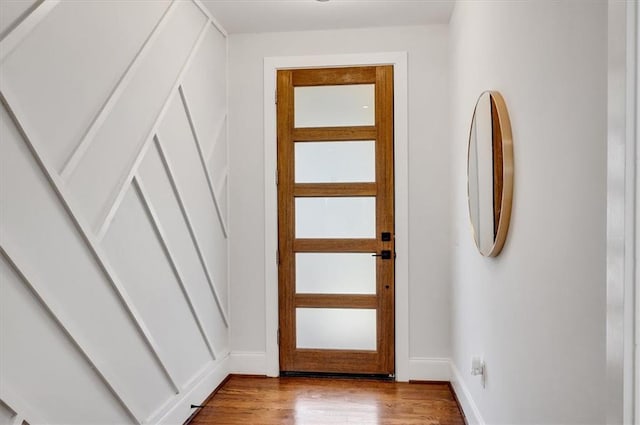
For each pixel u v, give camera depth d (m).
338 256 3.27
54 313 1.47
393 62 3.18
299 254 3.29
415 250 3.18
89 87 1.67
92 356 1.66
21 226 1.35
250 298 3.29
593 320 0.96
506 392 1.67
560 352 1.15
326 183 3.27
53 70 1.48
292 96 3.29
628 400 0.66
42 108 1.43
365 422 2.49
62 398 1.52
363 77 3.23
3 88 1.28
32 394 1.39
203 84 2.80
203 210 2.78
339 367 3.25
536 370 1.34
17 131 1.34
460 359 2.69
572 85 1.07
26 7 1.37
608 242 0.71
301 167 3.29
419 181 3.17
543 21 1.27
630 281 0.65
